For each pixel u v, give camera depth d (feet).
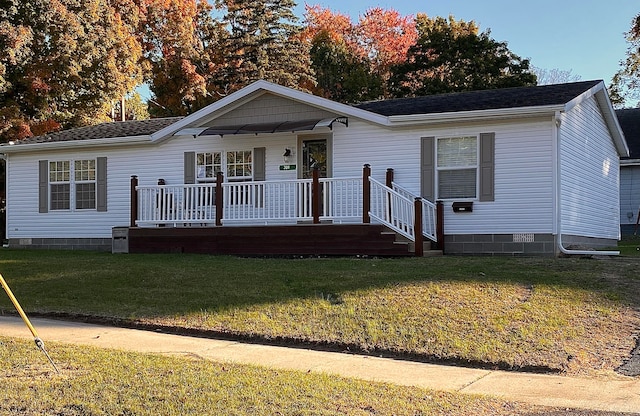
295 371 22.81
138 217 55.16
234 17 137.08
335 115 53.42
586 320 28.22
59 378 21.18
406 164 51.39
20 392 19.56
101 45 90.58
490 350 25.11
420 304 30.37
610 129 63.52
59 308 34.50
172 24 121.08
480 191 48.70
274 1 139.03
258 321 30.09
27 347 25.91
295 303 32.04
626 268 37.86
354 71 137.69
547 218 46.57
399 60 153.58
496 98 52.31
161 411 17.78
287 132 54.44
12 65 84.94
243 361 24.63
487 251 48.34
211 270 40.60
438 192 50.29
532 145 47.14
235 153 57.88
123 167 62.03
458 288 32.55
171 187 54.24
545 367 23.52
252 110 56.44
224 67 131.54
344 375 22.66
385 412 18.02
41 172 65.16
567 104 45.57
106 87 92.89
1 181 94.53
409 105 56.03
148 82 125.39
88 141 61.62
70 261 47.50
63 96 91.04
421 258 43.29
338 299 32.27
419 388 20.86
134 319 31.78
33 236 65.41
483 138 48.67
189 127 58.54
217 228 51.47
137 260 47.32
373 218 50.26
